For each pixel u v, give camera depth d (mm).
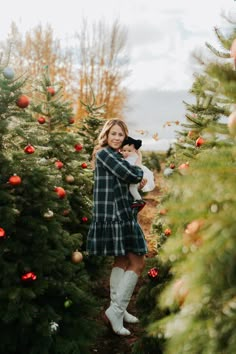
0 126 2521
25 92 2742
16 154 2611
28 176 2604
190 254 1166
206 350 1080
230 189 1087
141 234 3139
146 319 2643
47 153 3768
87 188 4262
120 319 3168
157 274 2719
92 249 3076
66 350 2504
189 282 1113
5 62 2668
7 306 2336
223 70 1131
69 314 2768
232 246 1019
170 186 1217
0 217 2416
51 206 2648
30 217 2568
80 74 21266
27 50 18484
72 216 3914
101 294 4152
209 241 1091
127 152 3434
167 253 1239
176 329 1166
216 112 1433
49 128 3885
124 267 3248
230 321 1064
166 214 1209
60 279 2715
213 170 1131
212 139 1270
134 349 2586
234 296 1044
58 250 2746
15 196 2547
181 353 1133
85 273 3109
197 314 1144
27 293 2357
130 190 3137
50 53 19391
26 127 2846
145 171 3402
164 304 1239
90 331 2762
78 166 4125
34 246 2566
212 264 1066
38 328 2404
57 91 3951
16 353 2498
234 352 1008
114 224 3041
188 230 1162
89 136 5602
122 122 3211
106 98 21516
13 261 2514
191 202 1156
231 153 1166
